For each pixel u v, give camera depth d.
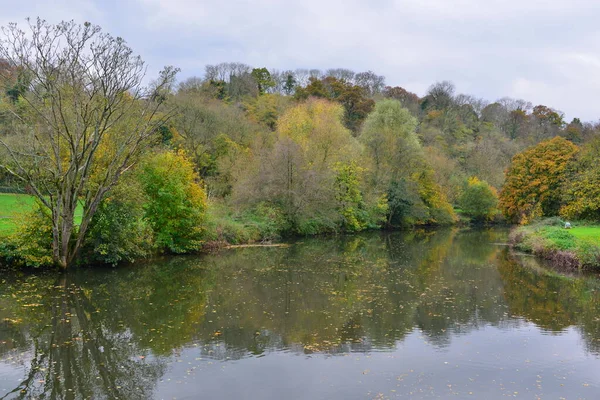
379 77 98.56
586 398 9.19
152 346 11.97
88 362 10.90
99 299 16.70
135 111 23.30
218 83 73.44
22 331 13.07
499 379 10.09
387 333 13.19
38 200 20.30
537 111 99.56
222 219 32.97
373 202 46.31
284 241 35.75
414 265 25.19
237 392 9.34
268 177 36.84
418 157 50.97
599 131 51.91
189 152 45.50
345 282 20.16
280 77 93.44
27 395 9.21
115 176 20.22
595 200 34.16
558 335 13.25
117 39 22.69
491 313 15.48
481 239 40.78
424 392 9.41
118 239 22.06
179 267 23.28
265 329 13.44
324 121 43.50
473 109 97.31
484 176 68.06
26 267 20.77
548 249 27.56
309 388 9.54
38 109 20.02
